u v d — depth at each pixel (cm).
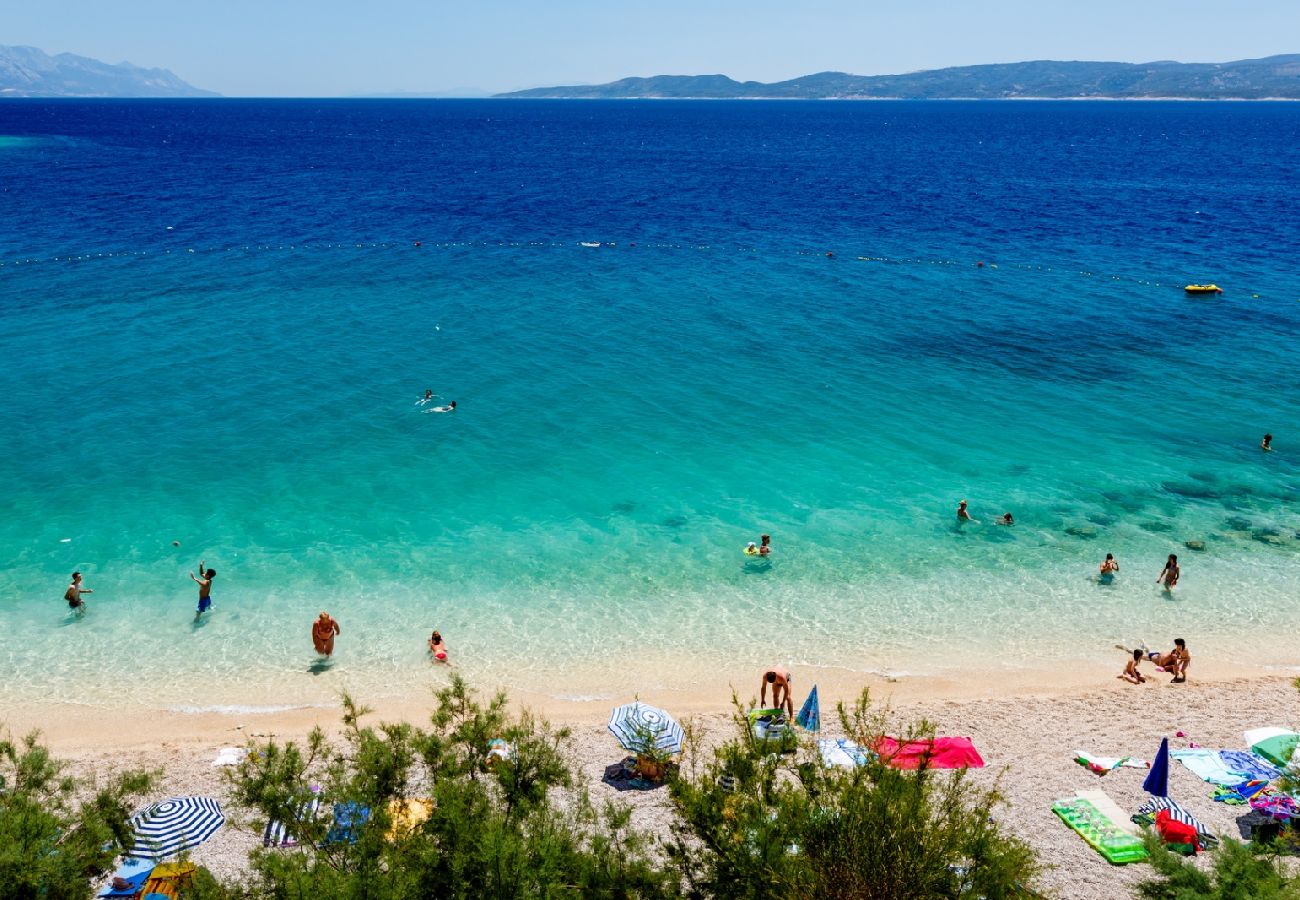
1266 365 5034
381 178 13538
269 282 6481
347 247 7825
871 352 5184
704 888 1325
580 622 2753
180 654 2558
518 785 1557
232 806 1617
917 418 4259
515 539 3186
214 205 9981
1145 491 3606
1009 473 3738
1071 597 2919
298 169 14700
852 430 4112
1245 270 7294
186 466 3597
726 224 9544
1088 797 1966
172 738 2223
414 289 6419
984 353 5184
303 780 1661
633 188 12825
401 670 2519
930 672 2561
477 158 17975
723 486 3584
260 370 4659
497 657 2588
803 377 4759
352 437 3912
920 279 7000
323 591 2862
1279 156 18850
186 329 5294
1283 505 3506
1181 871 1434
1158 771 1981
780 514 3391
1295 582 3002
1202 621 2809
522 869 1273
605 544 3172
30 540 3061
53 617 2694
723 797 1399
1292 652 2666
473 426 4056
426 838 1359
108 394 4278
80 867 1376
